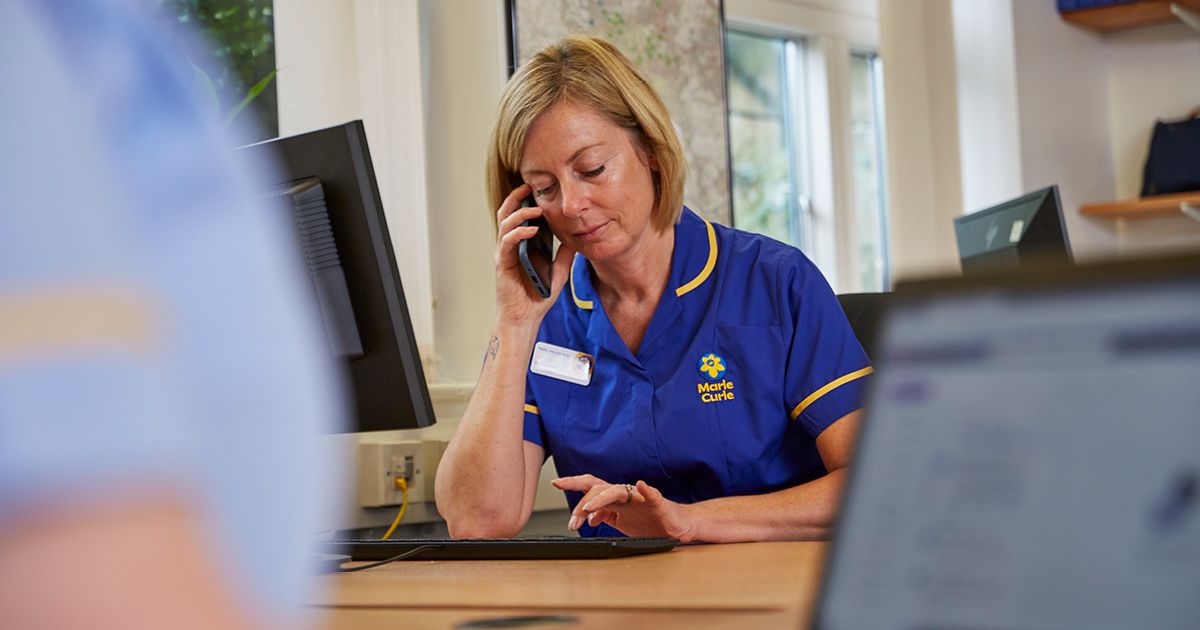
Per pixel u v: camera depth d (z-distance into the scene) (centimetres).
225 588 24
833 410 176
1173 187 431
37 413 22
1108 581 43
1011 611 45
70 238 23
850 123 423
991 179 428
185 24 252
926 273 50
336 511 30
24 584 21
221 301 25
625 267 184
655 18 330
